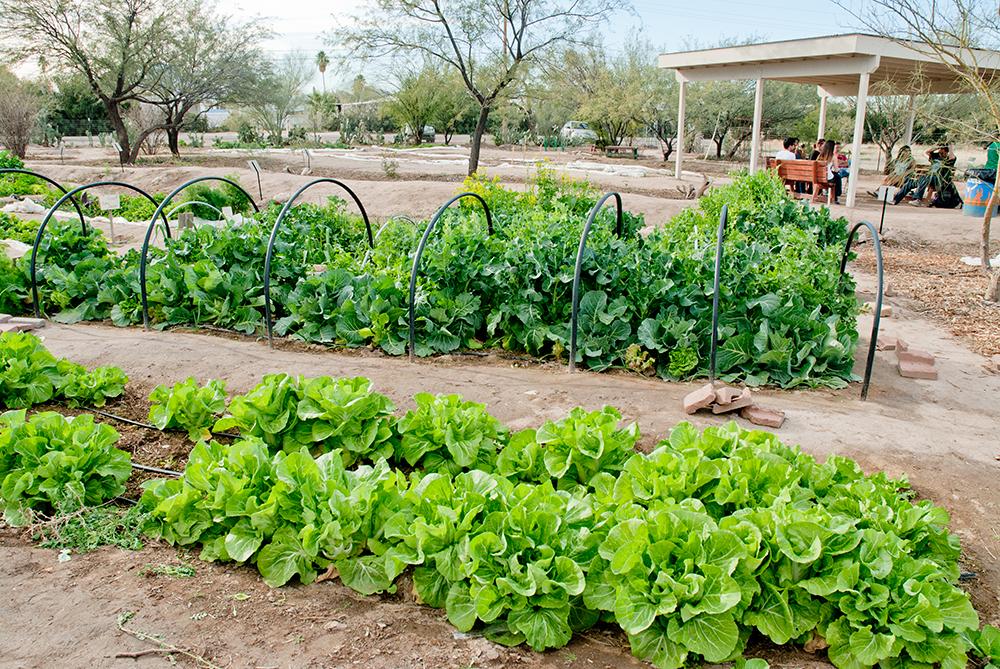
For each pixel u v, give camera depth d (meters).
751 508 3.31
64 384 5.14
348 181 20.56
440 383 5.48
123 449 4.50
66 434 3.89
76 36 26.86
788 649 2.91
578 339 5.96
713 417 4.88
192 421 4.61
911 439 4.59
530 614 2.84
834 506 3.37
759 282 5.93
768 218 9.45
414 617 3.00
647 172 24.27
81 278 7.50
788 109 34.44
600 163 29.39
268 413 4.04
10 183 18.77
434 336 6.30
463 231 6.78
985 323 7.68
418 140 45.34
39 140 39.88
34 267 7.20
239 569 3.31
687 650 2.71
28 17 25.75
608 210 9.08
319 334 6.57
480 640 2.85
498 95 21.80
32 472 3.65
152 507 3.68
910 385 5.76
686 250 6.66
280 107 42.53
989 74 14.72
